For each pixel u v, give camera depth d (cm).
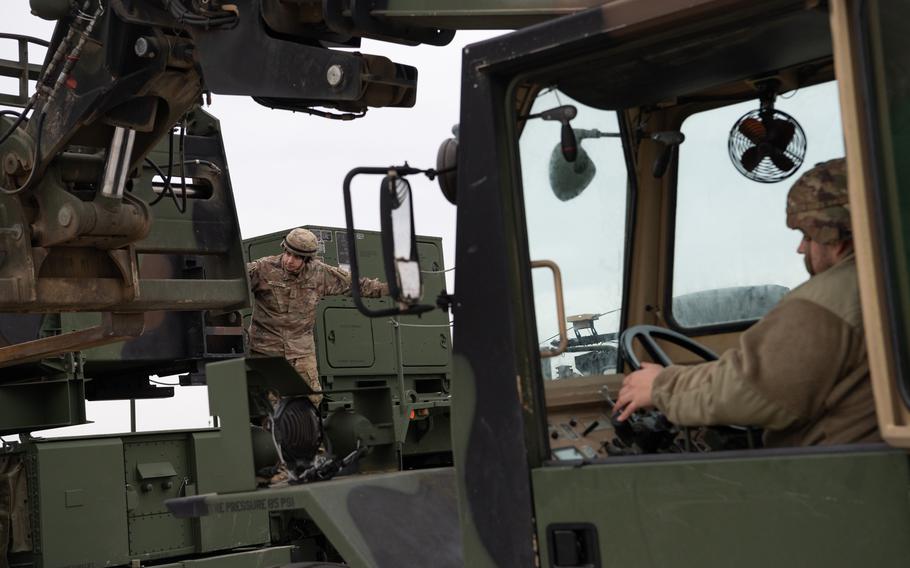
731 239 381
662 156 382
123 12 519
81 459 842
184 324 898
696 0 270
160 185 724
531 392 293
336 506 356
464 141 302
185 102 560
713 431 324
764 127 370
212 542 910
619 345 369
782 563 252
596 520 277
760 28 299
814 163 365
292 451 395
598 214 351
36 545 818
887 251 240
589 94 336
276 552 944
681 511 266
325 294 942
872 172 242
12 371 883
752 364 280
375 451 506
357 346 1120
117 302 604
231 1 484
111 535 850
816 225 300
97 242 586
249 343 926
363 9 408
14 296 572
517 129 307
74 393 869
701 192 384
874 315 237
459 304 301
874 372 237
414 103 491
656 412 335
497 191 296
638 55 305
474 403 297
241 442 380
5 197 582
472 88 301
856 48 246
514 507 289
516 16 366
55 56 555
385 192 289
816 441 278
